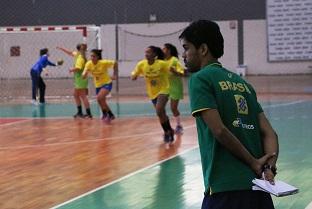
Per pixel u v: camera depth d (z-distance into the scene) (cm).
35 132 1468
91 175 924
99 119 1730
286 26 3603
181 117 1720
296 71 3631
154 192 796
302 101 2053
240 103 369
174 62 1262
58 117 1809
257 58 3675
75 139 1334
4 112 1989
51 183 871
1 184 873
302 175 878
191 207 712
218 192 359
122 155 1104
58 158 1091
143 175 912
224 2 3694
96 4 3788
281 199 736
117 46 3800
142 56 3784
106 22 3791
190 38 373
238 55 3697
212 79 365
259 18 3653
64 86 3084
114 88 2969
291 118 1581
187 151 1130
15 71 3781
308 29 3572
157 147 1190
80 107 1772
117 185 845
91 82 2992
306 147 1131
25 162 1057
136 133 1404
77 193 801
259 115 390
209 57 375
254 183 352
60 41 3756
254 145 372
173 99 1364
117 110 1955
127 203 739
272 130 388
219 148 361
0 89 3023
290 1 3572
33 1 3800
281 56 3634
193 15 3712
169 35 3741
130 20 3778
